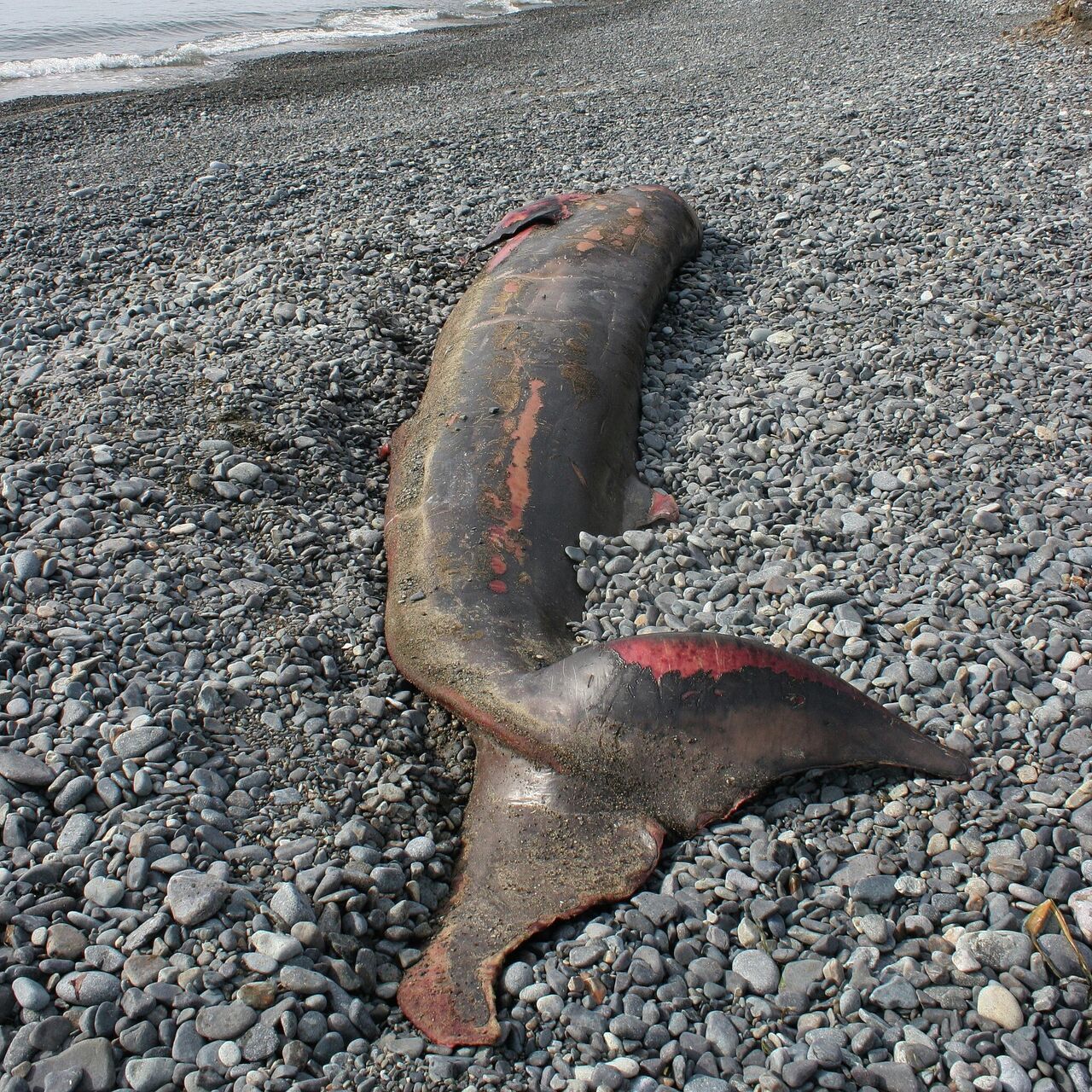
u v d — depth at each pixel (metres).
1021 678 2.85
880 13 11.42
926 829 2.54
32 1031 2.15
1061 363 4.18
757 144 6.78
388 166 6.73
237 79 10.52
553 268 4.28
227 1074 2.14
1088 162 5.95
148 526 3.37
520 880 2.51
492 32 13.53
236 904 2.38
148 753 2.63
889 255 5.09
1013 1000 2.23
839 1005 2.26
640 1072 2.17
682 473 3.77
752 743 2.60
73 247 5.48
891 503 3.54
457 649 2.90
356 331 4.50
